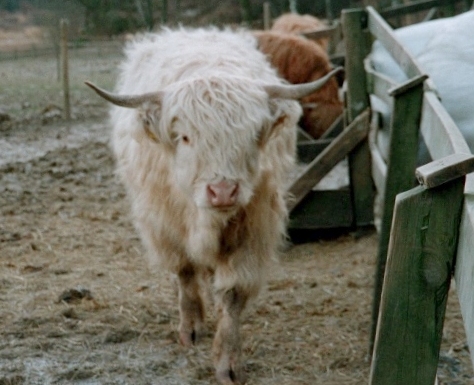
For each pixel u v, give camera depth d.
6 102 15.89
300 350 5.50
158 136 4.98
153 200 5.32
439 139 4.56
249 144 4.86
